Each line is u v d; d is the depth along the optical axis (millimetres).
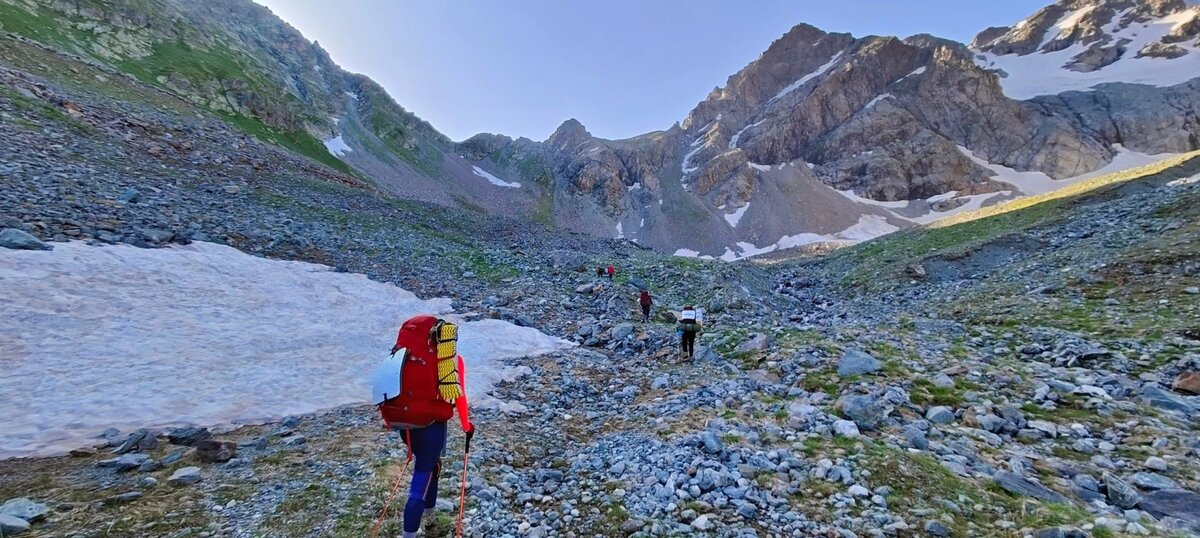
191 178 36719
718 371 15164
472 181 199250
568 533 6258
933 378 12922
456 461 8266
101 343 12516
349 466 7711
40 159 27453
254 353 14070
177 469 7258
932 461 8156
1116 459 8602
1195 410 10766
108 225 21016
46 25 80438
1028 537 5637
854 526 6129
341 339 16562
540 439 10211
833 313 30031
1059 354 15531
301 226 32969
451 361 5539
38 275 14984
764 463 7984
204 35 121250
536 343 19562
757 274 44969
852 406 10508
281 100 120312
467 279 29969
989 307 23734
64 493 6270
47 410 9102
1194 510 6715
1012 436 9852
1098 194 52062
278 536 5660
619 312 26578
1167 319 17484
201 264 20328
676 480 7492
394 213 51500
